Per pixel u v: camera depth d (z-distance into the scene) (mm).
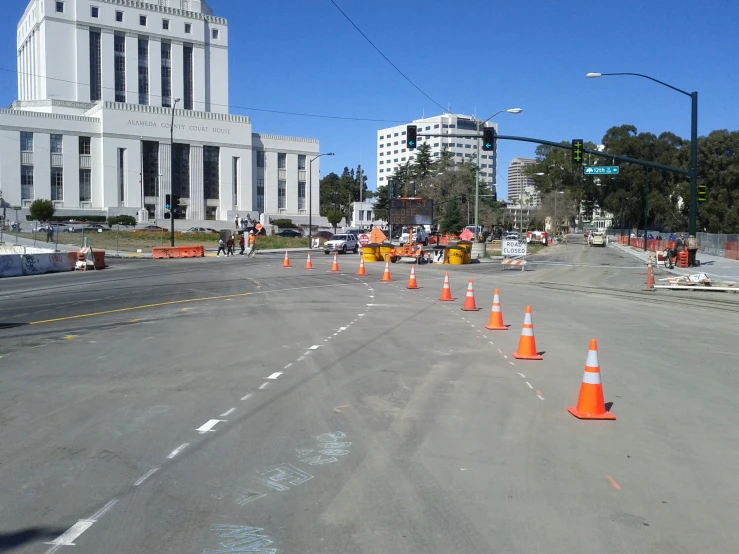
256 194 109375
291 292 22828
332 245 56781
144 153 95750
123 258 47000
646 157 93188
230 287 24625
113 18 101812
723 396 8844
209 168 101875
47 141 90062
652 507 5234
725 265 41781
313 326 14789
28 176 89250
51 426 7266
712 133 85500
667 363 11109
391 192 50750
